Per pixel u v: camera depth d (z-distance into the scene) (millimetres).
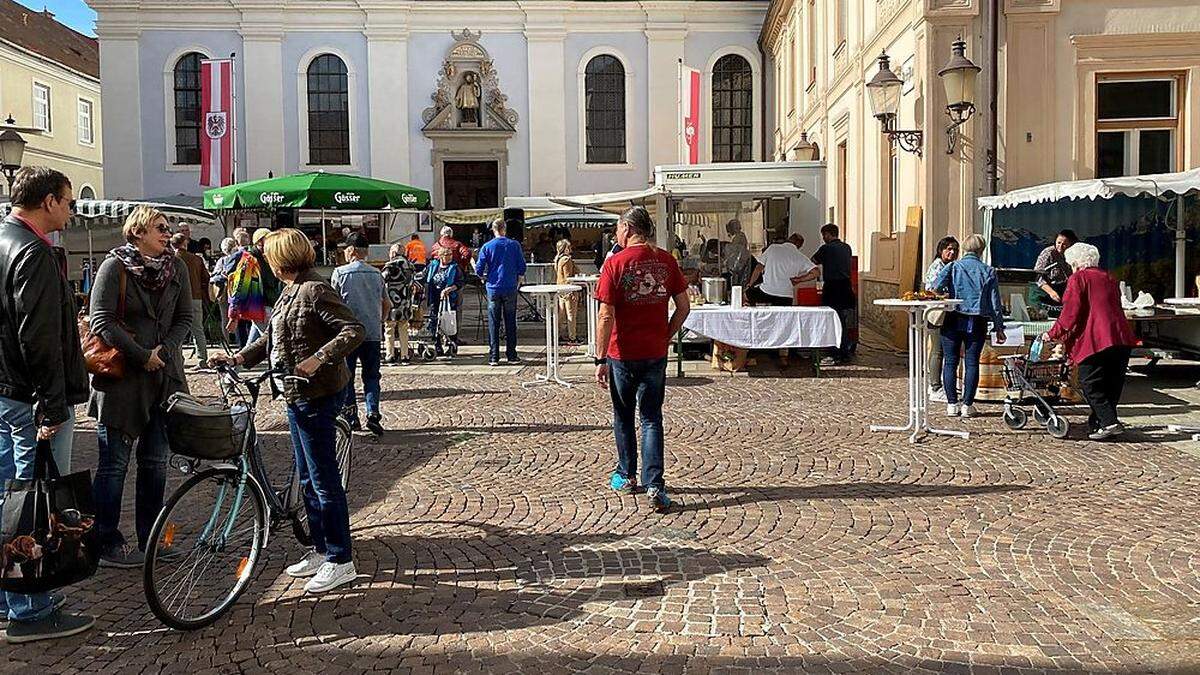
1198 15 12945
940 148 13547
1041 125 13234
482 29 33156
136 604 4957
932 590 5016
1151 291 13375
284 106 32688
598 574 5285
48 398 4328
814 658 4262
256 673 4199
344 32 32812
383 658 4312
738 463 7703
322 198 15031
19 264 4258
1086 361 8398
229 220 26188
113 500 5430
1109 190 10703
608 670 4172
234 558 4910
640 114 33750
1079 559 5453
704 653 4316
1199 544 5684
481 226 32062
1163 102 13320
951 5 13391
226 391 5023
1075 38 13102
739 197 15055
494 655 4324
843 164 21125
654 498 6414
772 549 5660
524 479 7293
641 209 6629
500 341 16531
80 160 38562
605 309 6477
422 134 33156
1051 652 4305
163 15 32219
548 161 33562
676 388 11430
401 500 6766
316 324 4938
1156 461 7652
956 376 9547
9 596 4496
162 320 5512
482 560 5523
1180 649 4324
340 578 5090
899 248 15383
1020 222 13461
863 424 9195
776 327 11906
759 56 33688
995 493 6777
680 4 33312
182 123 32812
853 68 19234
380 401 10812
